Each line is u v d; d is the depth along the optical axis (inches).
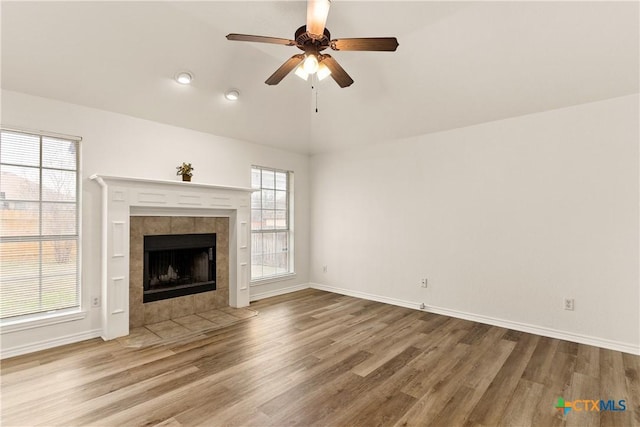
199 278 175.3
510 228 149.9
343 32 118.0
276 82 111.6
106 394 92.4
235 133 183.3
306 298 202.5
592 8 97.3
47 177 127.6
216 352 121.0
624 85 120.0
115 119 142.9
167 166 159.5
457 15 107.6
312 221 232.7
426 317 165.2
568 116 135.7
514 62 121.5
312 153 231.5
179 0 104.3
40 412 83.8
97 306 136.1
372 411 85.2
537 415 83.9
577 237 133.6
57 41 108.5
